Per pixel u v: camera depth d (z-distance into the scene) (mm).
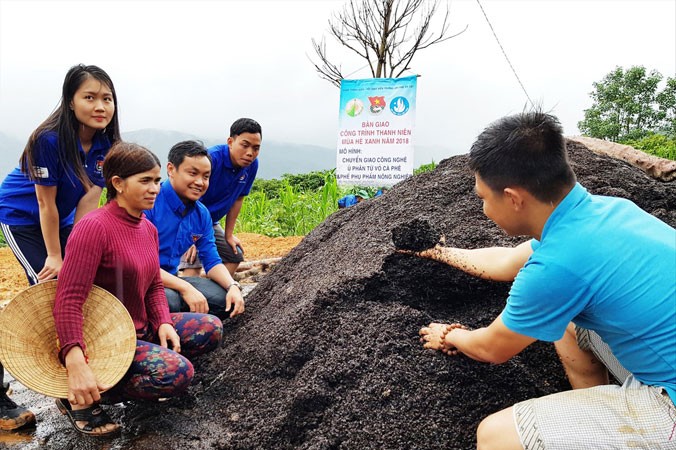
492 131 1748
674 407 1562
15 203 2760
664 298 1575
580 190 1734
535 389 2246
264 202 10016
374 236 3109
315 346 2561
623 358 1695
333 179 9219
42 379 2260
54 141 2572
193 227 3312
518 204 1729
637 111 30766
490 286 2602
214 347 2930
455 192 3295
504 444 1718
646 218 1734
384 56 9047
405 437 2104
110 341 2400
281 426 2297
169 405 2723
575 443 1623
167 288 3068
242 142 3859
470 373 2230
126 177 2359
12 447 2443
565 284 1629
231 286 3307
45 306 2336
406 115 6777
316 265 3344
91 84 2600
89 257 2311
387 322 2459
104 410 2801
